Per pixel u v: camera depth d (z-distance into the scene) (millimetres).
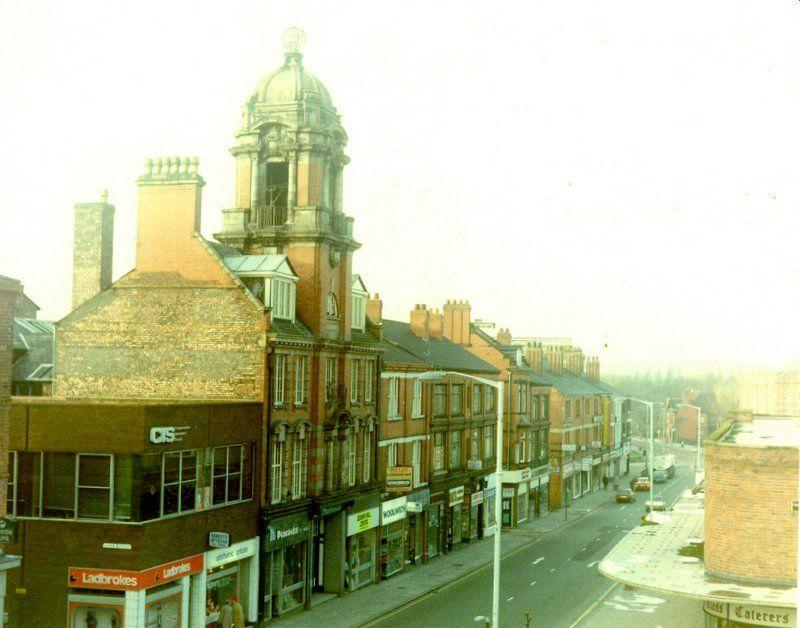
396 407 47156
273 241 39250
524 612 36594
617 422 112312
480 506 59875
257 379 34375
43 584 28047
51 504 28359
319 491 38344
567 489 82312
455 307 69562
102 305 36656
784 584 26516
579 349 107688
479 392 60531
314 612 36500
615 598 39656
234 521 32531
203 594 30719
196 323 35281
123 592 27641
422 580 44094
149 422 27922
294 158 39406
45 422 28406
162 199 36219
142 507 27812
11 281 22734
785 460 26656
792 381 55000
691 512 43812
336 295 40906
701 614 36062
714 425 161875
